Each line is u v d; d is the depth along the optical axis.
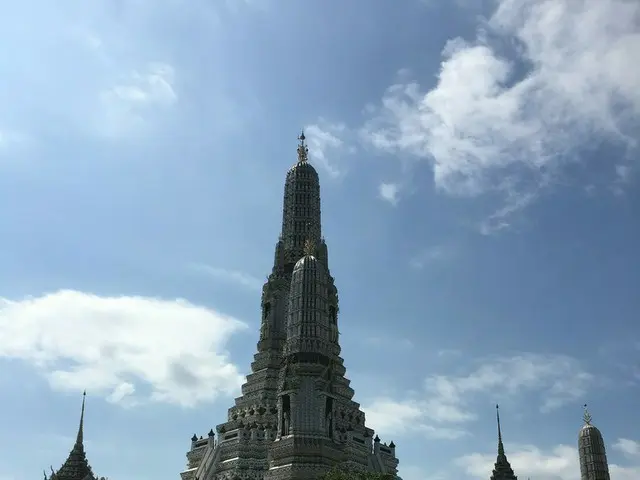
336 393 121.06
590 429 133.75
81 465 124.75
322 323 110.56
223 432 128.25
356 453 120.88
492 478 131.62
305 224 151.75
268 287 145.12
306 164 158.50
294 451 100.88
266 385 132.12
